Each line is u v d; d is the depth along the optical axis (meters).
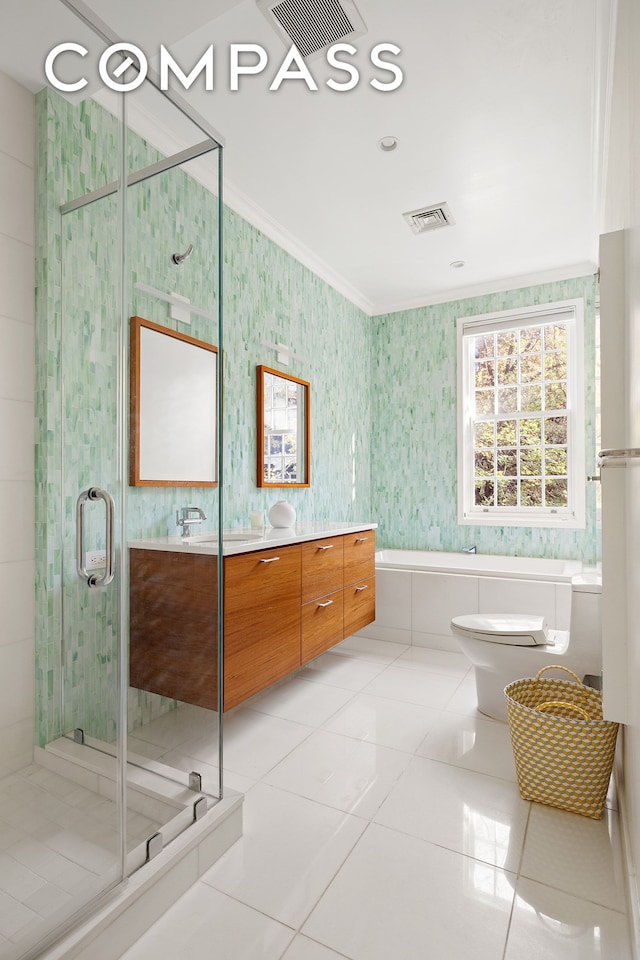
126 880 1.27
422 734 2.27
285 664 2.39
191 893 1.38
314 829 1.64
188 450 1.56
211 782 1.59
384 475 4.55
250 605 2.15
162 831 1.40
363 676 2.97
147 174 1.41
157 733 1.43
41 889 1.10
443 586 3.46
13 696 1.12
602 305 1.48
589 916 1.32
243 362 2.98
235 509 2.90
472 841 1.59
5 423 1.18
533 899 1.37
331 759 2.06
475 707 2.55
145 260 1.41
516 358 4.14
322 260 3.71
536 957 1.20
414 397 4.44
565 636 2.53
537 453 4.04
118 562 1.31
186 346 1.55
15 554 1.16
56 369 1.27
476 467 4.27
